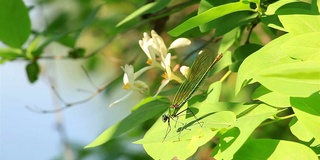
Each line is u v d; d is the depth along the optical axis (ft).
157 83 3.27
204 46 3.21
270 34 3.16
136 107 2.83
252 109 2.55
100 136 2.71
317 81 2.33
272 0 2.75
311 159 2.43
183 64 3.41
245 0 2.65
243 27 2.91
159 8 2.95
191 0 3.15
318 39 2.46
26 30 3.38
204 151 3.54
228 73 2.76
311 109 2.45
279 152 2.46
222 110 2.57
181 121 2.58
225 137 2.47
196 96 2.68
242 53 2.83
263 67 2.50
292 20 2.55
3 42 3.38
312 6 2.60
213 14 2.63
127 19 2.98
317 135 2.43
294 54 2.45
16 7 3.34
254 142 2.48
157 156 2.52
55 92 3.52
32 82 3.52
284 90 2.35
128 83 2.79
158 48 2.79
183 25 2.62
